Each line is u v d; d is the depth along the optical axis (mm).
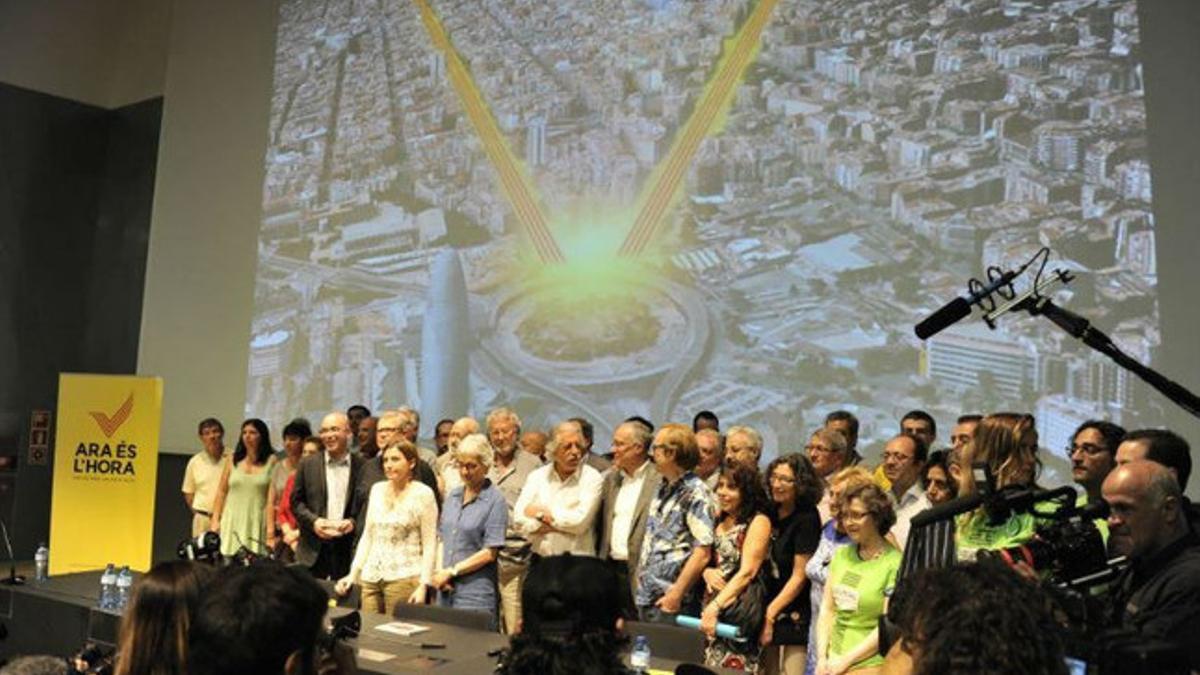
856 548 3346
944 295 5328
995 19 5289
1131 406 4750
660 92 6527
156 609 1968
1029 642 1214
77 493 6156
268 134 8617
